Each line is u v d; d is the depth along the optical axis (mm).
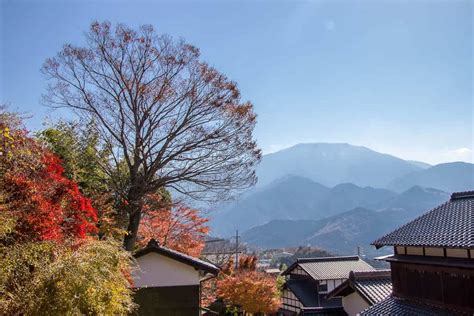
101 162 14305
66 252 6211
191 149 14367
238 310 22922
